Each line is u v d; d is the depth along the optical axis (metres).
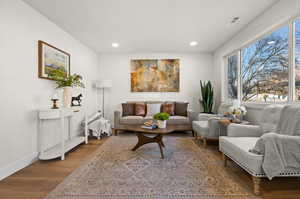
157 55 5.21
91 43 4.25
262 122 2.44
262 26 2.74
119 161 2.49
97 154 2.80
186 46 4.54
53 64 2.97
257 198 1.58
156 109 4.69
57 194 1.65
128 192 1.68
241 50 3.71
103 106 5.23
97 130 3.86
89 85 4.62
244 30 3.30
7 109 2.08
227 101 4.41
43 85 2.74
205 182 1.88
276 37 2.64
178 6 2.52
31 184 1.84
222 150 2.32
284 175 1.58
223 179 1.94
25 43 2.36
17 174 2.09
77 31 3.46
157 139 2.85
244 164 1.77
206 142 3.48
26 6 2.38
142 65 5.21
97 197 1.60
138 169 2.21
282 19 2.33
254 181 1.63
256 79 3.17
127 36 3.76
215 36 3.78
